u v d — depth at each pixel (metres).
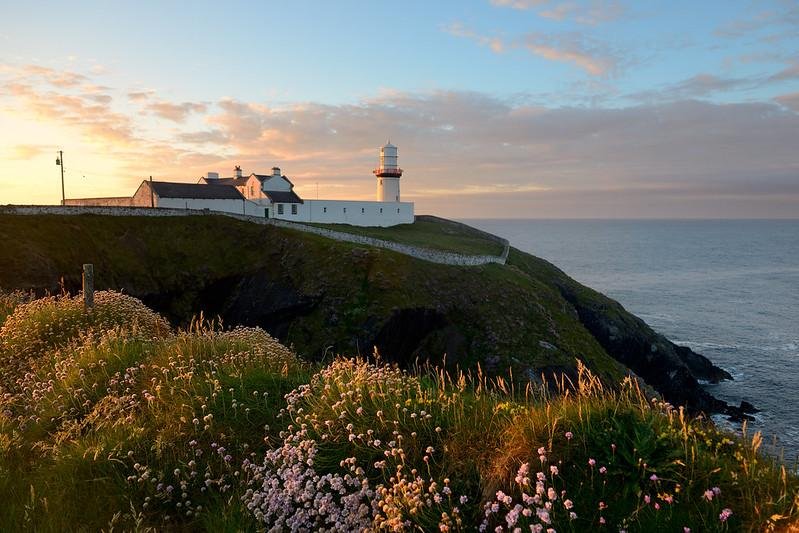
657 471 5.41
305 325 46.97
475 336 46.00
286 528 6.00
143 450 7.04
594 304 64.56
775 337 69.38
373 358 42.72
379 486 5.71
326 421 6.79
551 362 42.56
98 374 9.27
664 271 147.00
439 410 6.99
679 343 66.81
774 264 166.62
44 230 47.81
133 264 50.47
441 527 5.04
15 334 11.73
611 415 6.28
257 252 56.19
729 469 5.50
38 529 5.63
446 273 53.28
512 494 5.56
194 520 6.14
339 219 90.00
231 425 7.48
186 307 51.22
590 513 5.25
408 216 102.38
